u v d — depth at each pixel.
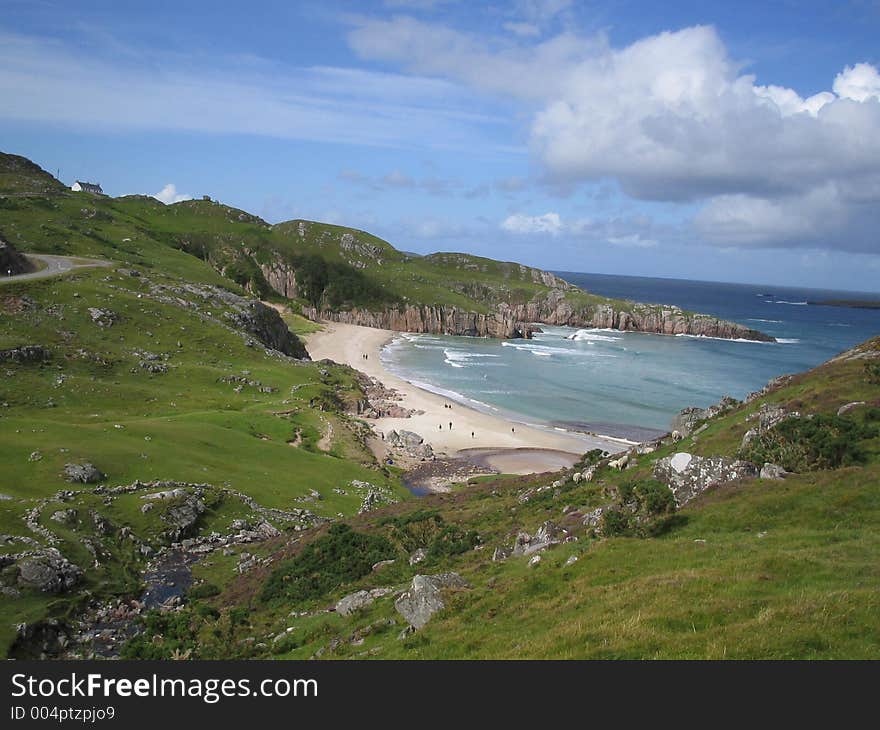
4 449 48.72
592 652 15.27
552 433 106.06
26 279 108.19
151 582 39.88
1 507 39.53
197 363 103.25
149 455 55.81
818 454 31.72
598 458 52.19
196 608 33.44
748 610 16.09
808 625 14.68
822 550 20.55
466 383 146.38
